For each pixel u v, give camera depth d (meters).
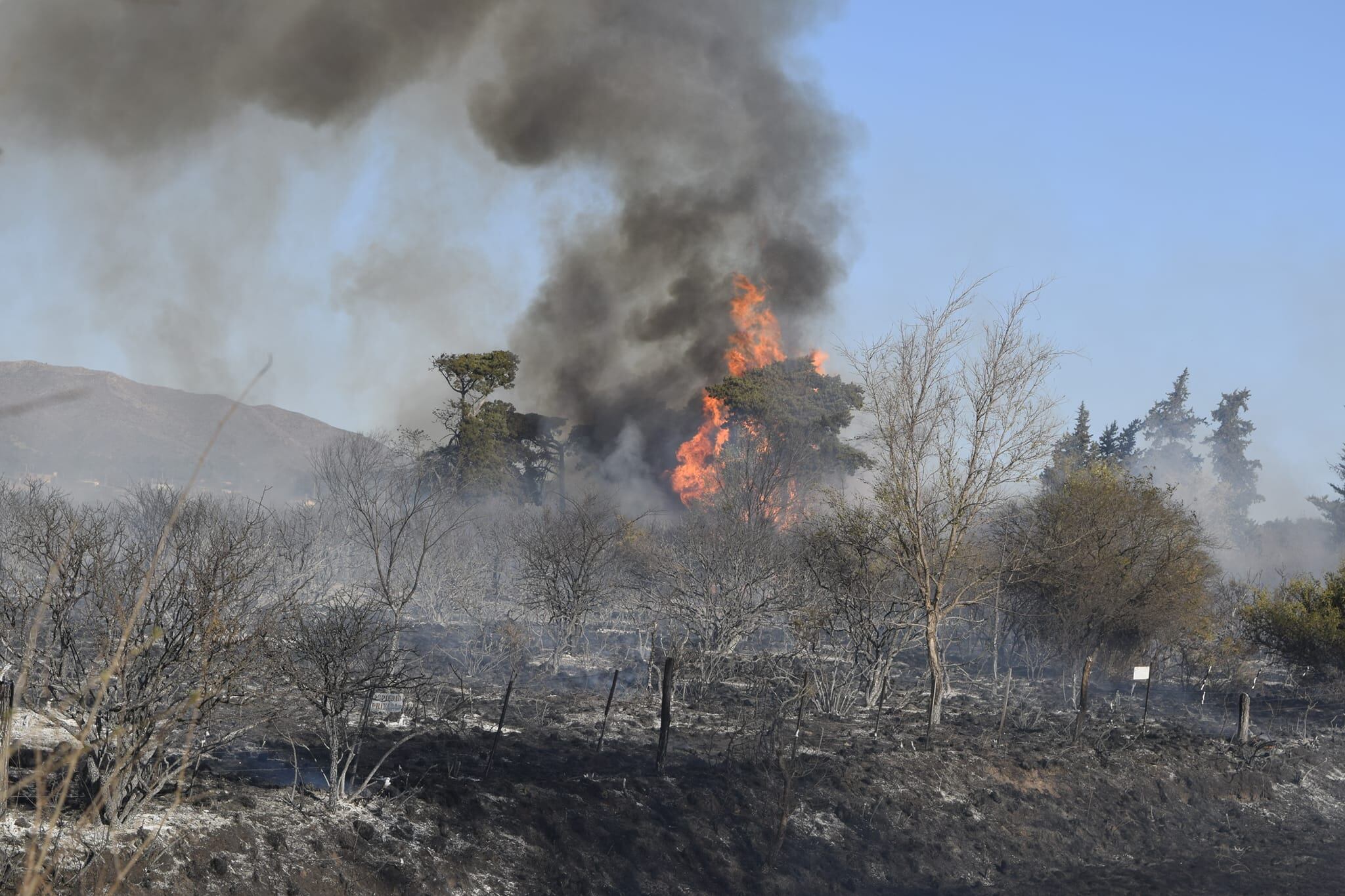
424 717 17.97
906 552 21.61
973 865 15.23
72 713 10.04
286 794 12.21
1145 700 26.72
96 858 9.12
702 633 25.83
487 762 15.42
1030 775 18.27
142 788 10.37
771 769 16.36
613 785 14.95
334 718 12.37
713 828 14.42
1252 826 18.38
